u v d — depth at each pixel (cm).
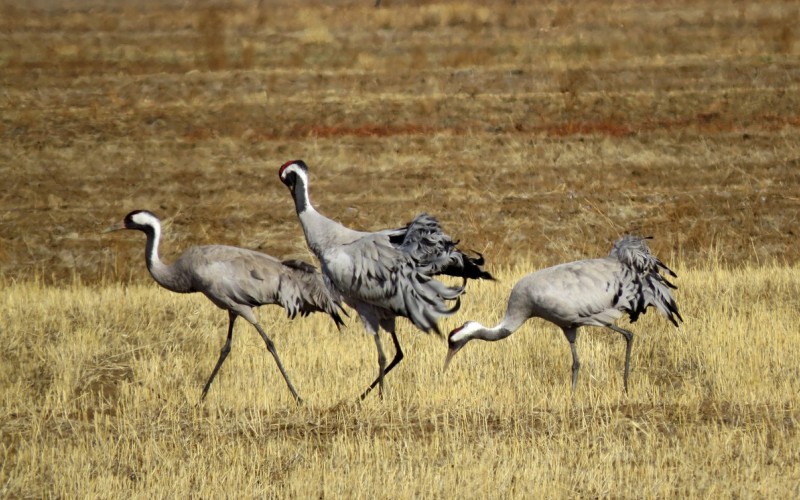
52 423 3281
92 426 3244
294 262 3678
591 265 3556
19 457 2939
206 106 8362
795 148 7181
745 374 3462
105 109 8369
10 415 3356
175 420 3259
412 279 3425
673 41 9538
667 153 7206
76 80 9062
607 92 8350
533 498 2617
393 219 6384
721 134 7462
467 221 6294
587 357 3819
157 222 3766
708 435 2941
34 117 8106
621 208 6375
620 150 7275
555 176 6881
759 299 4369
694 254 5862
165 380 3691
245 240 6184
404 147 7475
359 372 3775
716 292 4469
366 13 11394
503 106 8169
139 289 4969
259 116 8150
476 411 3250
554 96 8294
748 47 9275
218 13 11875
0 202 6669
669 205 6391
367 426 3178
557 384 3516
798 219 6147
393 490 2652
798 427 3003
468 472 2741
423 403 3350
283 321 4366
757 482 2653
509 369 3706
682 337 3909
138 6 12875
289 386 3478
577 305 3475
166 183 6981
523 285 3566
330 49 9925
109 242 6150
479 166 7094
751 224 6131
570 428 3102
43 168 7219
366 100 8375
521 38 9931
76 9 12600
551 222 6253
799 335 3809
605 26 10306
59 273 5856
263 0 13225
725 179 6738
